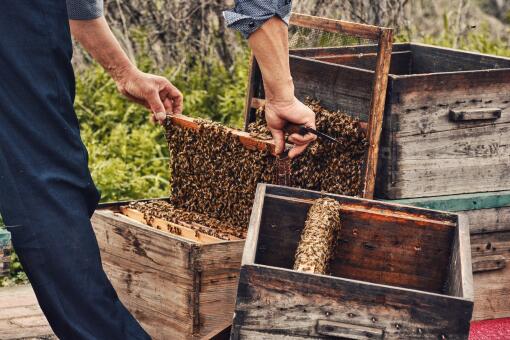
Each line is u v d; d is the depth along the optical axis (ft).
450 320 7.49
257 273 7.60
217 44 21.94
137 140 19.25
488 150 11.20
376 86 10.50
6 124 8.44
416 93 10.68
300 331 7.63
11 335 11.56
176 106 12.19
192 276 10.21
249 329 7.66
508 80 11.12
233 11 9.31
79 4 11.04
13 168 8.45
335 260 9.68
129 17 21.88
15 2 8.33
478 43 22.98
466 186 11.16
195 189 12.04
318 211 9.20
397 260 9.57
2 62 8.39
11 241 8.96
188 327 10.37
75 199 8.71
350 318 7.59
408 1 22.04
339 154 10.84
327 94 11.34
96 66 21.66
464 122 11.00
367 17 20.02
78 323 8.68
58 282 8.57
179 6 21.75
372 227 9.54
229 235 10.91
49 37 8.47
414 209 9.45
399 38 20.47
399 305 7.52
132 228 11.00
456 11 24.53
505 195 11.17
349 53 12.41
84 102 20.98
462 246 8.68
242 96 20.70
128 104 20.93
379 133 10.57
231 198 11.43
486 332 11.09
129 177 17.81
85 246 8.68
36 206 8.48
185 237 11.23
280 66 9.47
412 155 10.82
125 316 9.01
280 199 9.53
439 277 9.48
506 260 11.31
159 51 21.94
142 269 10.94
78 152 8.78
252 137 10.94
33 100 8.46
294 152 10.05
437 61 13.82
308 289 7.59
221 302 10.46
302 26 11.93
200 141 11.68
